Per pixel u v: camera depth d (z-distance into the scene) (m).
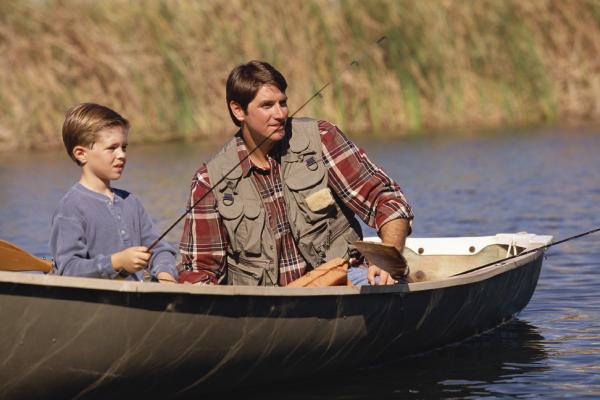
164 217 29.56
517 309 17.34
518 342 15.79
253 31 54.66
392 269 13.29
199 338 12.14
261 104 13.81
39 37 52.44
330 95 55.03
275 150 14.41
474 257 19.78
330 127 14.54
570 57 61.78
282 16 55.16
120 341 11.62
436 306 14.76
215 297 12.00
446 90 58.75
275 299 12.54
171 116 54.28
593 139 50.00
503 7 60.47
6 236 27.22
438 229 26.66
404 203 14.27
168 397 12.66
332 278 13.83
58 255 12.91
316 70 55.12
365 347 14.05
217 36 54.69
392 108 57.41
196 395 12.93
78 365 11.55
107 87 53.44
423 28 58.09
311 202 14.23
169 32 54.53
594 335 16.03
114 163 13.24
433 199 32.56
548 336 16.08
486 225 27.09
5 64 52.00
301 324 12.99
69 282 11.05
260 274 14.33
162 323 11.77
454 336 15.62
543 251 18.19
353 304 13.45
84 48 53.06
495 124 59.88
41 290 11.00
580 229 26.05
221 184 14.24
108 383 11.91
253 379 13.19
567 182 35.62
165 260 13.55
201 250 14.41
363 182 14.29
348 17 56.47
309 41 55.16
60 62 52.84
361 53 56.28
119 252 12.59
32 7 53.06
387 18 57.06
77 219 13.05
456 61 59.22
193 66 54.53
